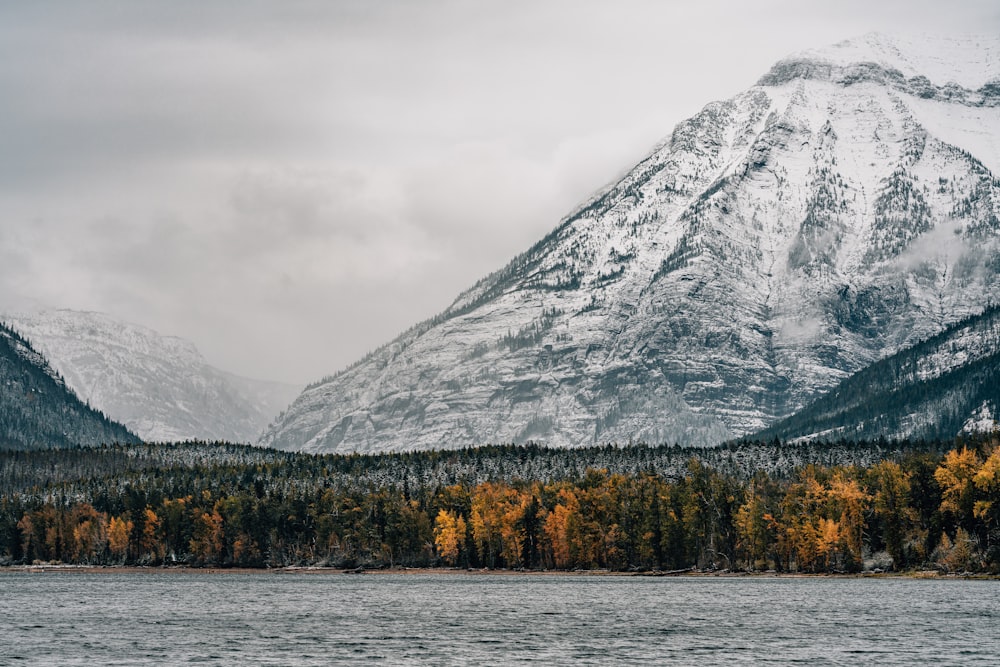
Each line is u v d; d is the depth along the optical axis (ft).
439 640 609.83
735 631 640.17
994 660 539.70
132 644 597.52
